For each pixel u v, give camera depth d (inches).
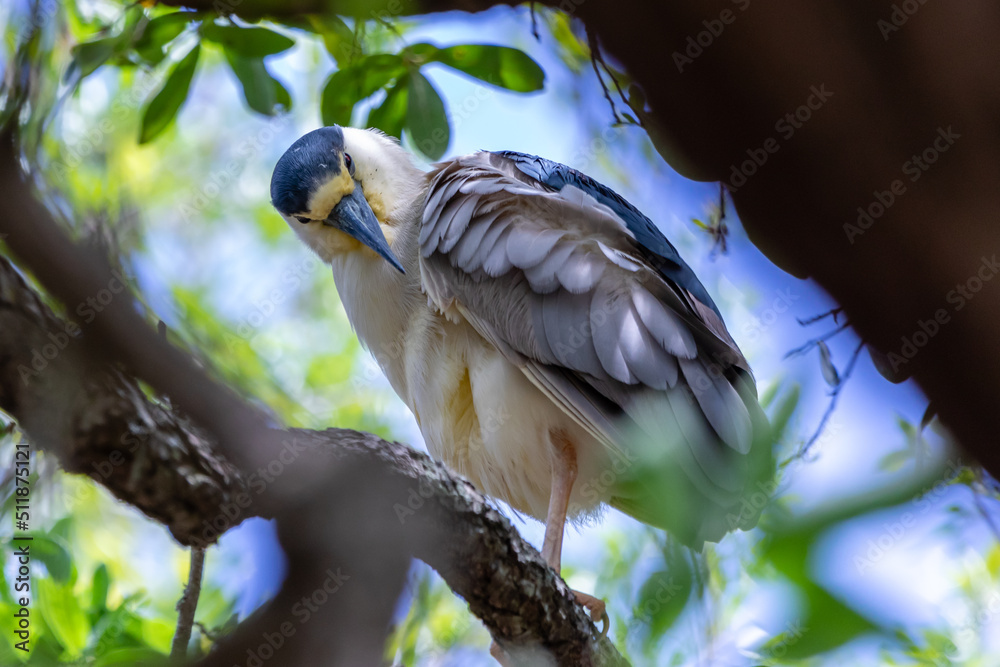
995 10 110.9
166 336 157.2
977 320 119.6
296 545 211.3
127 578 453.7
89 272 139.4
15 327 145.6
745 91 118.5
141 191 544.4
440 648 376.5
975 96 113.7
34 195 134.6
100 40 335.9
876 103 115.9
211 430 173.0
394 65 362.0
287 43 350.0
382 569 218.5
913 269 121.1
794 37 114.0
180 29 351.6
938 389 124.4
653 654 173.9
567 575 450.0
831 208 121.8
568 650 268.8
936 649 325.7
